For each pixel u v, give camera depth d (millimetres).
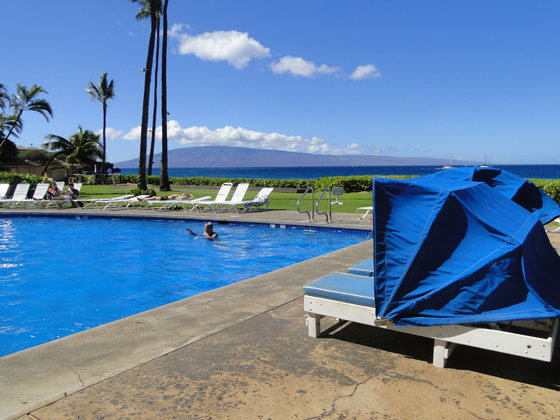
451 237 2896
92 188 29047
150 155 37312
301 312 3967
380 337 3391
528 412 2283
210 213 13805
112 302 5684
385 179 3027
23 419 2221
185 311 3994
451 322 2691
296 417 2244
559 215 4855
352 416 2250
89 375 2707
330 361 2934
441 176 4449
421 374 2742
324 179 23688
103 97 38469
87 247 9391
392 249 2926
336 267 5805
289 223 11227
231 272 7289
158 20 33062
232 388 2551
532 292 2586
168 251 8945
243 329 3531
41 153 51906
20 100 32781
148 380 2646
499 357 3008
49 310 5352
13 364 2867
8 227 12172
